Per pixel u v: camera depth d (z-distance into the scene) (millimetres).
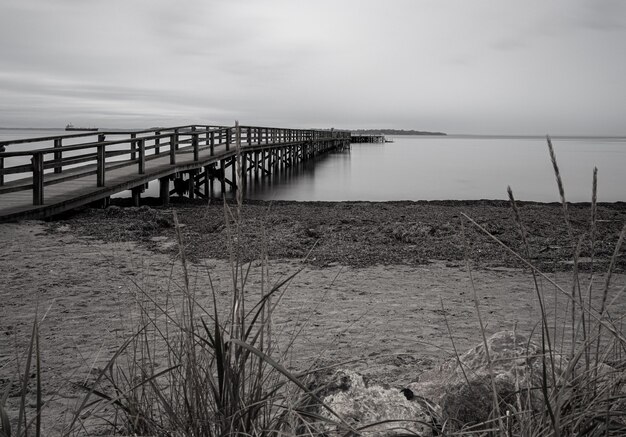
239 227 1987
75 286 6844
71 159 13234
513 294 6809
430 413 2404
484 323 5648
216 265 8133
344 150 80688
